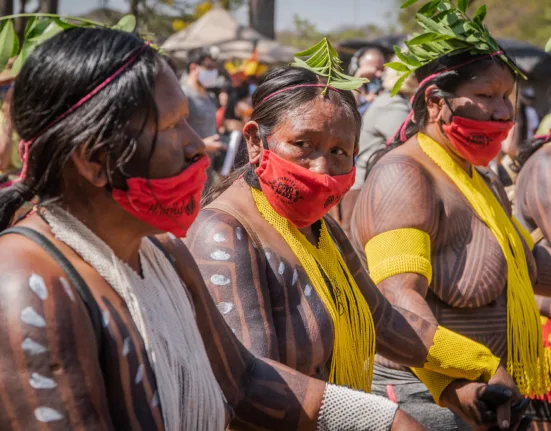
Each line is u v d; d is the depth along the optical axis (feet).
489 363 7.45
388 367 8.84
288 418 5.46
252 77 35.27
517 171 12.93
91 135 4.21
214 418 4.80
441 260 8.69
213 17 41.34
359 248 8.97
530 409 9.72
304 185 6.39
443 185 8.86
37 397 3.98
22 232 4.29
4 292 4.04
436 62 8.95
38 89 4.25
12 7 34.65
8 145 10.41
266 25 44.37
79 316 4.16
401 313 7.59
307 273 6.53
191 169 4.50
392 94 9.43
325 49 6.99
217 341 5.39
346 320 6.74
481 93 8.77
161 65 4.42
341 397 5.47
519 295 8.84
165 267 4.93
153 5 40.16
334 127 6.38
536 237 10.33
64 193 4.41
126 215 4.48
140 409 4.36
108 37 4.32
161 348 4.53
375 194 8.66
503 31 71.46
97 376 4.16
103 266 4.40
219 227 6.35
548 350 10.05
